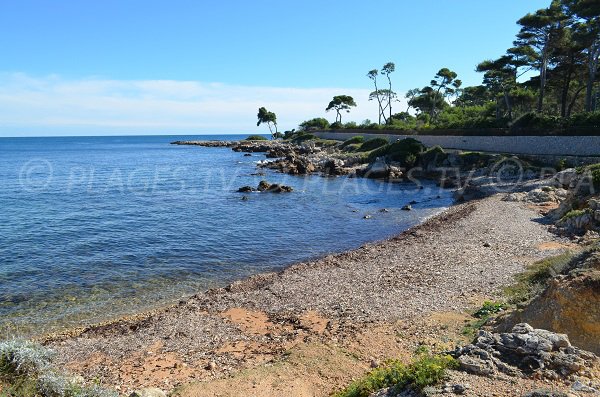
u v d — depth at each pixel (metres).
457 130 73.44
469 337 13.63
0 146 197.25
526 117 61.88
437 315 16.08
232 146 163.62
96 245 30.80
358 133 109.38
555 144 54.53
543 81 64.56
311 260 27.56
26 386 10.10
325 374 12.19
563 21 60.19
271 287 20.92
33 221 38.59
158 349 15.15
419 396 8.66
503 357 9.43
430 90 109.94
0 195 53.50
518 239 26.61
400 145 73.00
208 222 38.78
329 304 18.34
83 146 198.88
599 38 56.25
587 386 8.06
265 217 41.00
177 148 166.38
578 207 30.66
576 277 11.22
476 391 8.24
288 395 11.16
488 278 19.75
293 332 15.88
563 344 9.48
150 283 23.33
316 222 38.78
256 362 13.60
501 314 14.05
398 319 16.11
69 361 14.38
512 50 69.62
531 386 8.35
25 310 19.67
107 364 14.08
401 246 27.75
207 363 13.82
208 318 17.72
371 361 12.77
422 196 52.34
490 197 43.75
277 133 173.50
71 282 23.33
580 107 82.88
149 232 34.84
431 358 9.99
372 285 20.38
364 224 37.88
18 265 26.11
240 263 27.03
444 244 27.05
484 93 104.19
